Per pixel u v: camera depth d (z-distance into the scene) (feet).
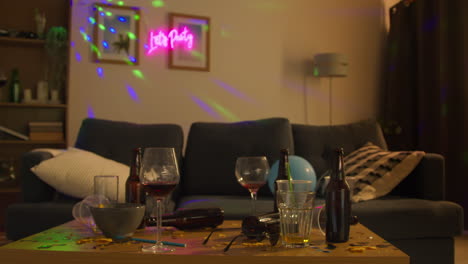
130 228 3.86
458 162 12.95
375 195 7.68
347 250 3.56
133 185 4.69
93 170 7.32
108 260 3.41
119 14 13.34
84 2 13.01
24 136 12.15
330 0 16.28
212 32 14.42
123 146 8.61
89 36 13.01
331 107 16.15
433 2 14.11
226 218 6.57
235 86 14.56
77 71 12.89
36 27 12.82
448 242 7.11
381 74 16.76
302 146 9.19
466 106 12.80
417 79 15.19
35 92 12.71
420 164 7.95
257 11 14.87
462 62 12.91
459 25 13.01
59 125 12.38
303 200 3.70
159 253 3.40
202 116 14.19
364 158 8.45
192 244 3.81
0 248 3.51
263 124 9.14
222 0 14.53
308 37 15.97
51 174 7.12
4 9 12.62
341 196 3.88
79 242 3.78
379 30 16.80
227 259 3.35
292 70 15.75
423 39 14.44
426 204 7.16
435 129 13.92
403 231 6.89
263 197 8.25
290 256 3.34
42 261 3.47
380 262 3.34
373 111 16.65
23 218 6.64
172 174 3.71
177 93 13.93
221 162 8.72
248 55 14.73
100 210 3.78
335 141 9.29
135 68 13.47
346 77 16.38
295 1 15.85
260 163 4.76
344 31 16.40
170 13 13.89
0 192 11.39
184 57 14.01
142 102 13.52
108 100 13.15
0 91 12.32
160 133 8.88
